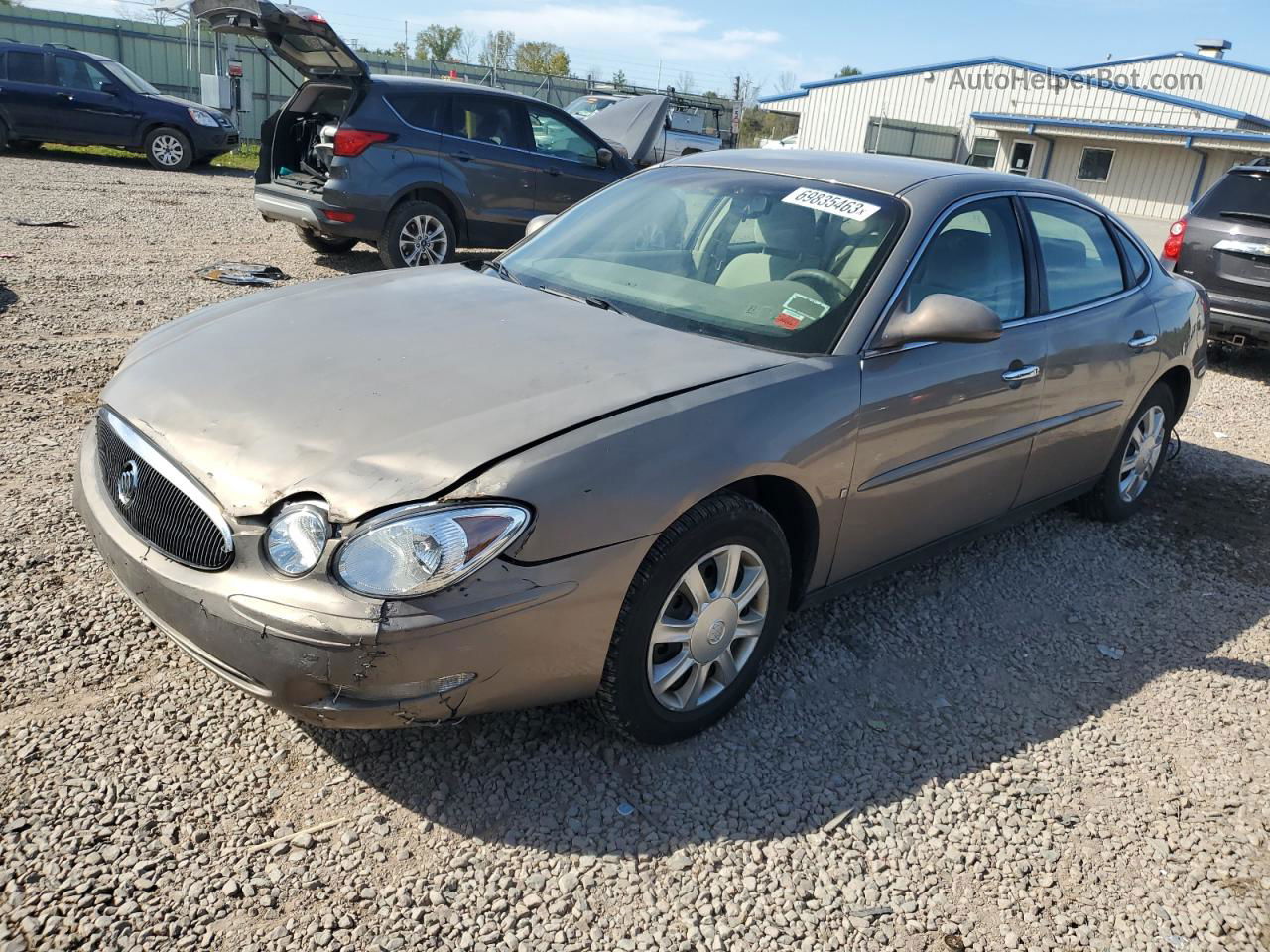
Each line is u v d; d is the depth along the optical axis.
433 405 2.43
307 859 2.25
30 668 2.78
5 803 2.29
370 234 8.45
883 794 2.69
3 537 3.45
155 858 2.20
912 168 3.66
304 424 2.37
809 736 2.89
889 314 3.06
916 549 3.48
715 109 28.81
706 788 2.62
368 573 2.10
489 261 3.87
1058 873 2.48
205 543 2.26
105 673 2.79
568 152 9.52
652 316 3.12
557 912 2.18
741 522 2.63
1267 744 3.09
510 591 2.19
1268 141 23.50
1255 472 5.71
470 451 2.25
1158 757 2.98
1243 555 4.53
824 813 2.59
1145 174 26.33
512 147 9.02
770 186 3.58
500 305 3.15
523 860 2.31
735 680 2.85
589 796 2.53
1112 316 4.11
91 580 3.25
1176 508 5.05
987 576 4.07
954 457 3.34
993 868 2.47
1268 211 7.66
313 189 8.51
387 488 2.16
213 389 2.58
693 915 2.22
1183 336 4.61
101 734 2.56
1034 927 2.30
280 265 8.86
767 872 2.37
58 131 15.16
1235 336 7.99
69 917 2.02
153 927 2.02
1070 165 27.78
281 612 2.11
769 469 2.63
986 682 3.29
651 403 2.52
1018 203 3.76
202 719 2.66
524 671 2.29
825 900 2.30
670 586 2.50
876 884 2.38
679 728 2.72
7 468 4.03
